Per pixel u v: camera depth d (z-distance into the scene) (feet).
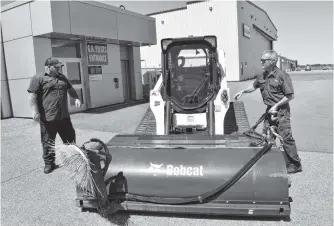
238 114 20.61
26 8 32.60
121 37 40.75
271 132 14.38
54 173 17.12
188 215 11.69
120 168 11.48
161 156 11.50
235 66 88.43
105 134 25.94
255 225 10.82
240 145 11.66
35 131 28.55
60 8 31.53
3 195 14.29
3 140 25.32
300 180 14.52
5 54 36.19
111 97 43.83
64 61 36.73
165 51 17.54
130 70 49.39
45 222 11.69
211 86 17.44
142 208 11.33
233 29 87.25
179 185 10.96
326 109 33.35
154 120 20.20
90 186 11.05
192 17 92.89
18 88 35.73
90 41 40.01
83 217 11.96
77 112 37.88
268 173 10.53
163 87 18.31
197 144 12.00
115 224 11.30
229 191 10.68
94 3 36.01
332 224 10.74
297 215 11.39
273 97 14.87
